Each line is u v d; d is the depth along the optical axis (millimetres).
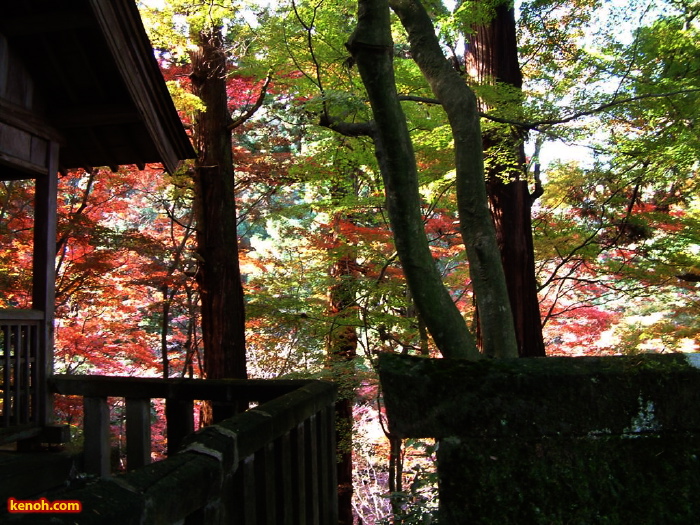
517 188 6582
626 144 6438
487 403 1857
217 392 3461
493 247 3061
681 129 6109
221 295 8117
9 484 3055
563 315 9898
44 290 4176
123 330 8898
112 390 3678
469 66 7043
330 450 3266
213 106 8312
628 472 1825
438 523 1857
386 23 2773
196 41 7922
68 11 3969
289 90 7633
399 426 1877
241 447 1962
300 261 9305
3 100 3900
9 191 7023
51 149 4375
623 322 9125
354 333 7895
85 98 4480
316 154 7348
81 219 6773
